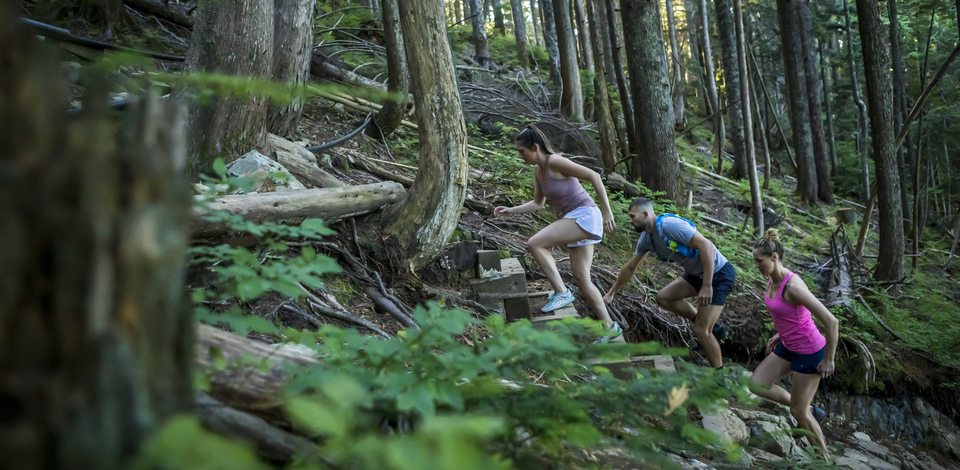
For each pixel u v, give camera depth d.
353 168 5.61
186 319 0.75
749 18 21.28
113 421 0.60
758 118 12.52
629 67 9.21
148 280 0.65
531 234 6.27
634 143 9.88
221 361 1.39
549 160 4.25
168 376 0.69
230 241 2.96
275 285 1.51
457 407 1.26
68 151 0.60
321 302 3.33
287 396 1.21
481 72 13.13
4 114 0.58
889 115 8.91
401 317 3.63
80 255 0.59
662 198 9.05
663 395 1.50
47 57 0.63
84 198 0.60
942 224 15.63
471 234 5.52
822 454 4.50
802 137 13.41
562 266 5.93
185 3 7.14
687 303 5.20
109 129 0.65
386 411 1.30
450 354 1.44
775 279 4.49
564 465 1.42
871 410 6.55
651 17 8.95
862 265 9.37
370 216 4.10
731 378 1.63
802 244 10.30
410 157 6.72
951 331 7.59
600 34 15.39
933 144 16.95
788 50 13.65
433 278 4.25
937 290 9.28
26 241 0.58
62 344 0.58
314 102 6.89
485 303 4.33
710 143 15.63
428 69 4.06
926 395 6.77
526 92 12.84
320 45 7.38
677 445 1.63
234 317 1.55
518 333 1.48
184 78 1.08
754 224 9.46
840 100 21.75
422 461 0.63
